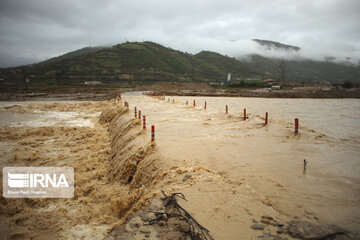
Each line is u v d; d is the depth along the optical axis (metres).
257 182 6.47
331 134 14.12
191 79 174.88
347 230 4.23
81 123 24.20
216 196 5.52
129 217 5.05
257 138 11.54
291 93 59.62
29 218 6.97
